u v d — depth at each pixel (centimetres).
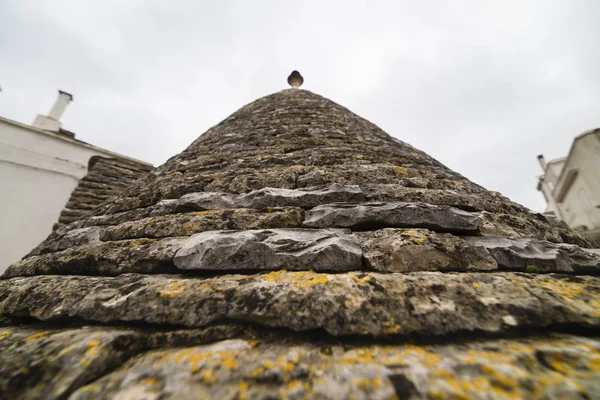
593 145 1132
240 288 122
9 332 119
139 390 82
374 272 133
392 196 197
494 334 98
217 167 279
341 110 511
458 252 145
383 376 81
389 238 151
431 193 202
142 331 110
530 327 100
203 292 122
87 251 177
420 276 124
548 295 113
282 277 127
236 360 91
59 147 708
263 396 77
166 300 121
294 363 89
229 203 204
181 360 93
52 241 250
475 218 175
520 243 157
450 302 110
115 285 137
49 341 105
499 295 113
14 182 612
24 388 89
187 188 237
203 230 174
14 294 153
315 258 139
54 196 650
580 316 103
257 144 332
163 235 180
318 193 198
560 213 1641
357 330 101
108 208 278
